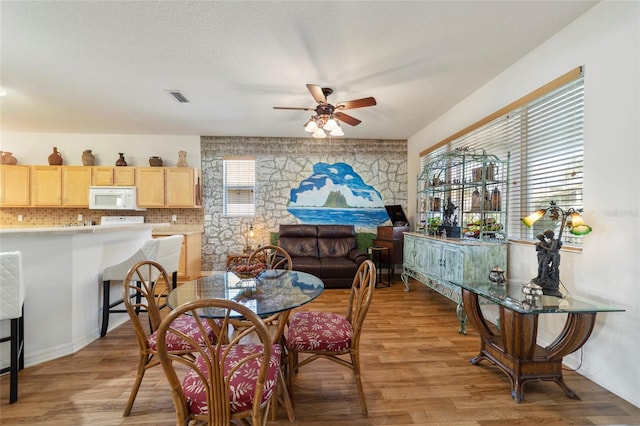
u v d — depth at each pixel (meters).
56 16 2.12
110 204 4.71
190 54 2.63
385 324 3.04
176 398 1.15
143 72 2.95
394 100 3.65
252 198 5.48
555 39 2.35
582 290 2.13
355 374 1.71
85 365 2.19
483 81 3.16
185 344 1.70
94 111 4.04
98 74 2.99
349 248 5.15
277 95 3.49
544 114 2.53
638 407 1.75
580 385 1.98
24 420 1.62
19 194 4.68
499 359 2.04
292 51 2.57
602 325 1.97
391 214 5.26
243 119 4.38
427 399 1.83
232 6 2.03
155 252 2.73
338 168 5.57
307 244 5.11
